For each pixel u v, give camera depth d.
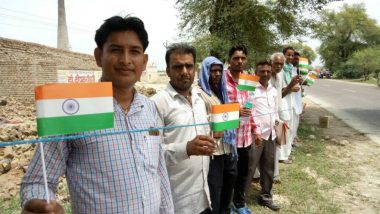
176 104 2.64
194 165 2.65
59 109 1.24
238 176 3.96
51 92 1.22
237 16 10.97
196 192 2.69
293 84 5.59
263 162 4.23
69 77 15.76
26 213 1.17
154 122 1.80
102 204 1.48
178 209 2.65
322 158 6.55
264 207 4.30
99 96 1.32
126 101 1.72
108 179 1.49
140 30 1.67
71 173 1.50
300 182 5.18
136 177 1.56
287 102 5.96
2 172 4.88
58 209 1.18
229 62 3.87
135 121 1.67
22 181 1.38
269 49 11.91
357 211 4.33
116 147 1.52
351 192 4.91
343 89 27.27
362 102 17.11
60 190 4.34
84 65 16.88
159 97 2.65
